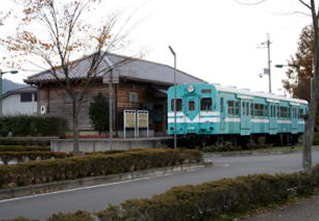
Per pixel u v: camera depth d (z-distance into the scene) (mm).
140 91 30078
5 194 10164
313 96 10375
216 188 7352
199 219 6910
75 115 14898
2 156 18125
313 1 10328
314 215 7703
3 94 48312
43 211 8445
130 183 12438
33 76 29594
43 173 11344
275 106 29797
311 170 10266
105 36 14664
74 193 10695
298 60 30062
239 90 24828
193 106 22734
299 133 35312
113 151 15609
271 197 8602
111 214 5930
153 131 30469
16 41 13875
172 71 38500
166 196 6664
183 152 16609
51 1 13945
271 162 18188
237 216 7496
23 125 27906
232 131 23641
